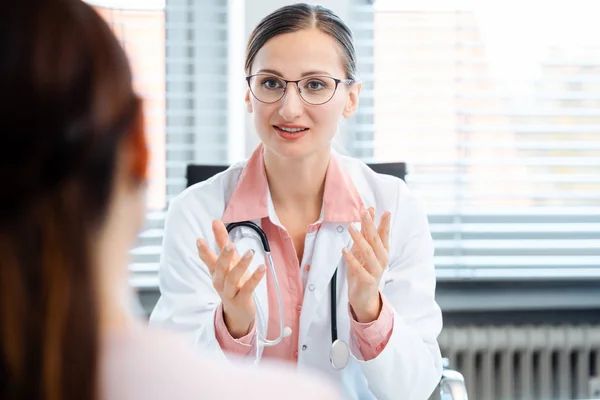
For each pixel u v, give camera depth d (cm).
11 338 40
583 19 235
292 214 151
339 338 146
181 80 234
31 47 41
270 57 138
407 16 236
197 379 46
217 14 236
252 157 155
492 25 235
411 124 237
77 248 42
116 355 45
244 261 120
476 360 229
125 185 46
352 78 144
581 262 238
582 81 235
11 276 40
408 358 136
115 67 44
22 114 41
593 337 228
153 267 231
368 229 128
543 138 237
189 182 170
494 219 239
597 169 238
